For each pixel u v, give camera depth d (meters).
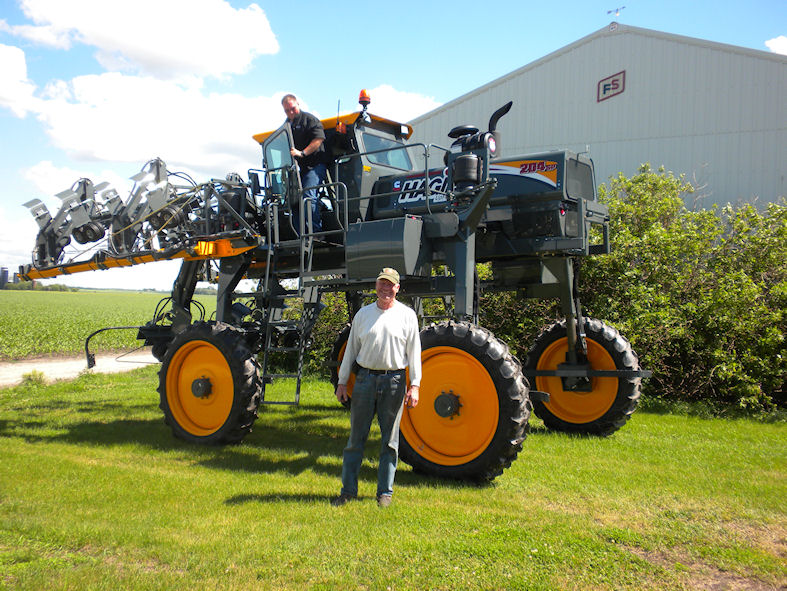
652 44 13.52
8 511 3.50
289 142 5.42
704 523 3.38
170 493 3.86
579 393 6.06
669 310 7.68
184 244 5.82
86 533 3.11
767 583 2.66
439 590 2.55
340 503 3.65
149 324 7.42
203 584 2.56
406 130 6.14
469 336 4.22
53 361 13.62
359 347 3.81
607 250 5.39
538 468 4.57
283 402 5.19
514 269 5.55
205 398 5.44
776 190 12.48
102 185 6.69
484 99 15.29
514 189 4.99
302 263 5.18
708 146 13.07
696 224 8.83
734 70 12.81
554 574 2.70
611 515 3.51
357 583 2.61
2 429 6.05
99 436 5.72
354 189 5.55
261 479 4.23
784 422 6.53
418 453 4.41
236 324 6.28
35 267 7.00
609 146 13.98
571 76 14.37
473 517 3.42
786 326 7.61
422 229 4.76
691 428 6.19
